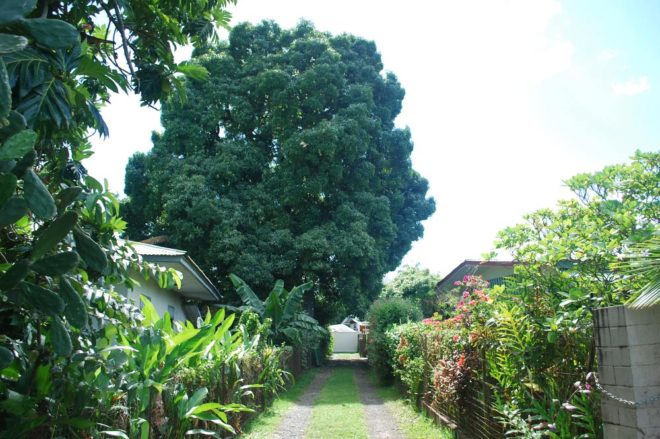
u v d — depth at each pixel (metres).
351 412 11.56
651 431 3.47
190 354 6.47
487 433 6.25
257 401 10.77
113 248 4.46
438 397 9.03
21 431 3.18
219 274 21.44
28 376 3.34
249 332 14.74
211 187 21.34
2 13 2.38
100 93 5.06
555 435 4.24
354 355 37.53
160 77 5.29
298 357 19.50
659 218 4.98
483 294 6.45
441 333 8.70
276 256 21.03
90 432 3.88
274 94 22.53
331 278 22.50
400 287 30.88
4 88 2.33
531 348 4.91
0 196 2.53
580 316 4.44
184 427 6.05
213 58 24.00
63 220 2.80
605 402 3.81
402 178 26.02
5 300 2.99
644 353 3.58
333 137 21.31
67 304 2.93
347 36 26.47
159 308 14.24
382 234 23.62
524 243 5.47
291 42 25.50
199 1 5.47
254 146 23.11
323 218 23.03
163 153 22.89
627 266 3.96
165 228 23.14
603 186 5.42
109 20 4.71
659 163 5.38
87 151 4.62
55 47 2.87
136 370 5.14
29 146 2.45
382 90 26.45
